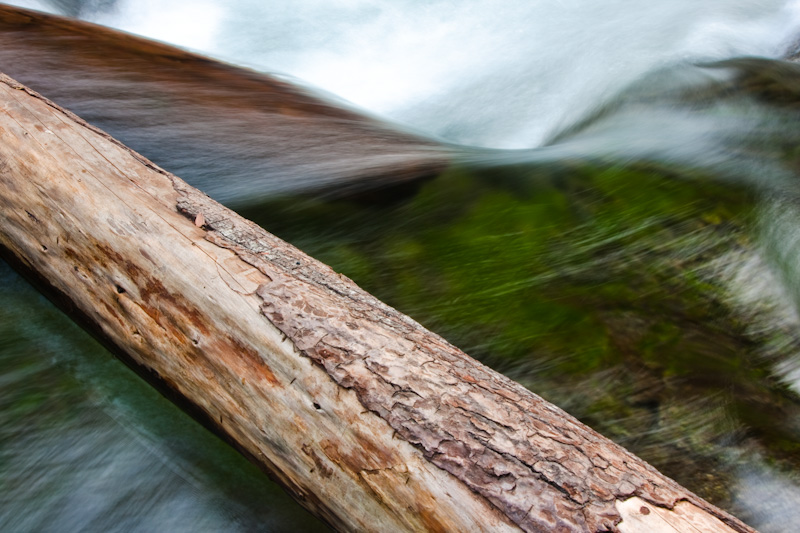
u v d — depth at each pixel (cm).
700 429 289
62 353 269
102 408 250
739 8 841
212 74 602
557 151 540
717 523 155
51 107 262
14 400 247
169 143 475
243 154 483
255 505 228
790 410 298
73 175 234
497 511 152
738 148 502
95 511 221
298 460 189
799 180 443
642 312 344
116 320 230
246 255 212
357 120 605
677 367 316
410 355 185
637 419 295
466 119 757
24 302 287
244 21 1027
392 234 412
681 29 805
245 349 193
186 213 227
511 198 442
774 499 261
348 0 1060
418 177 475
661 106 629
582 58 806
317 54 917
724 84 646
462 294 361
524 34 927
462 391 176
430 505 161
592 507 151
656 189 439
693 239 390
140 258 215
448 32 971
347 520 184
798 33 779
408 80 857
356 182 464
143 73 558
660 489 163
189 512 225
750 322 341
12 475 225
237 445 220
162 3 1066
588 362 318
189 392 219
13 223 252
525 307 348
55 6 973
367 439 170
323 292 206
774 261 371
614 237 397
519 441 164
